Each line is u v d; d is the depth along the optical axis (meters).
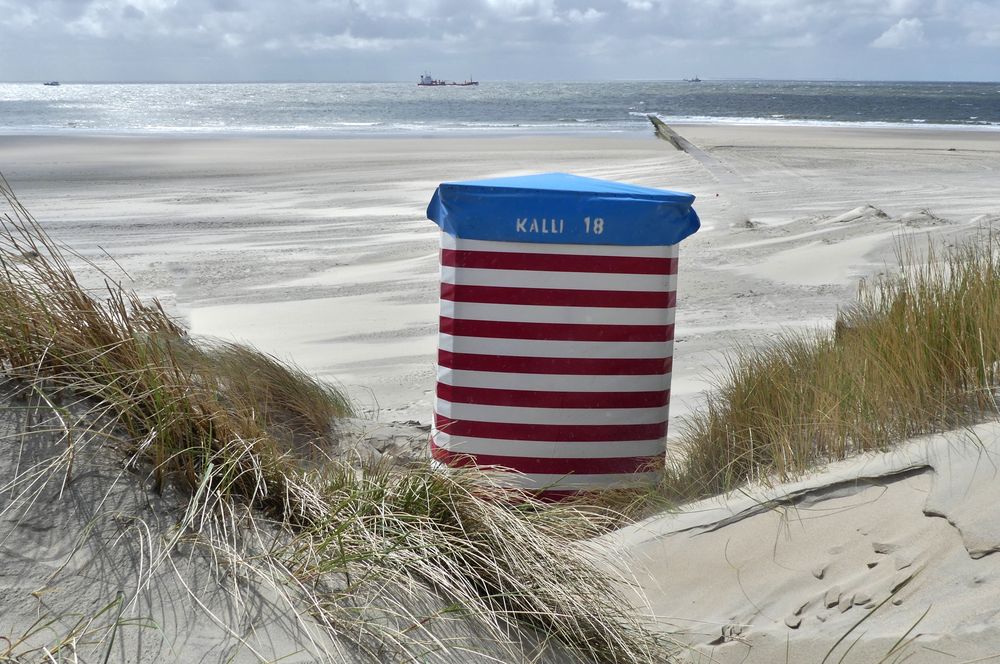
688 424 4.67
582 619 2.47
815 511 2.97
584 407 3.91
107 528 2.10
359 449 4.54
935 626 2.28
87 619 1.87
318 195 19.73
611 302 3.85
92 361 2.48
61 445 2.25
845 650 2.33
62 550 2.02
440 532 2.50
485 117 68.94
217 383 3.53
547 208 3.77
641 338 3.90
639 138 39.88
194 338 5.01
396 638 2.07
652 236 3.81
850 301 8.63
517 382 3.89
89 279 10.67
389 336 8.34
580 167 25.36
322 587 2.16
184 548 2.12
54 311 2.60
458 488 2.75
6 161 27.88
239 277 11.14
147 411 2.46
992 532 2.46
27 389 2.36
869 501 2.90
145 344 2.76
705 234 13.26
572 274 3.82
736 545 2.98
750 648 2.50
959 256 5.31
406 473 2.96
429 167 25.91
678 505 3.62
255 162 27.94
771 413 3.98
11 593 1.88
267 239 14.06
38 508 2.09
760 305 9.00
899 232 11.77
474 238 3.79
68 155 30.31
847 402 3.62
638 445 3.98
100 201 18.75
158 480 2.29
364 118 68.38
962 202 16.77
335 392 5.58
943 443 2.99
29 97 145.75
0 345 2.42
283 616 2.02
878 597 2.49
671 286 3.90
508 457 3.94
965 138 41.19
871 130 49.19
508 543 2.58
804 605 2.59
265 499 2.47
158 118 68.62
